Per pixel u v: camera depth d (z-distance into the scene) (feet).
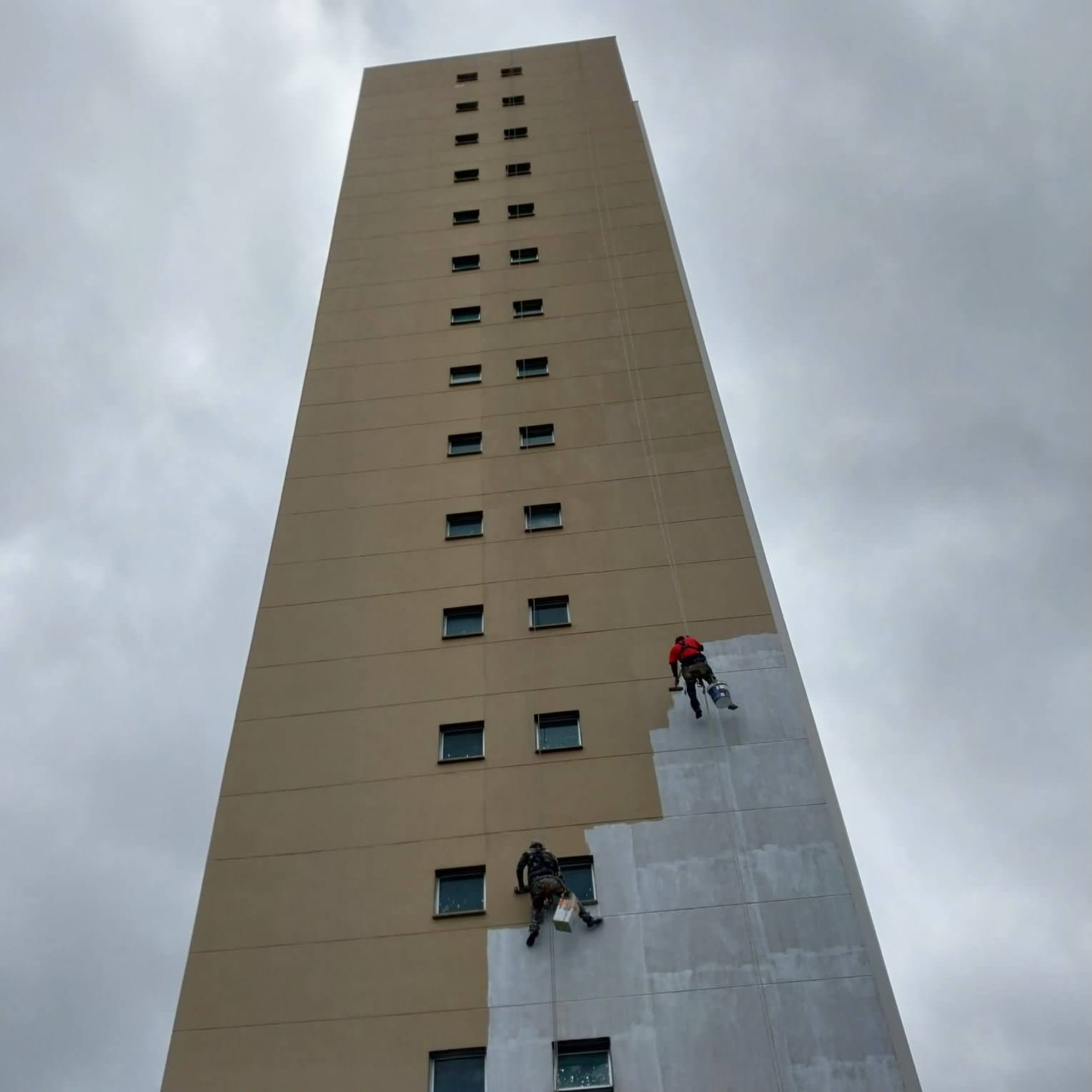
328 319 117.29
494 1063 62.44
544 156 140.87
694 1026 63.05
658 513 93.50
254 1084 62.54
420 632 85.97
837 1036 62.18
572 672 82.23
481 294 119.03
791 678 80.43
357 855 72.69
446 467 99.60
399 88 160.86
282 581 90.63
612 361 108.88
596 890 69.72
